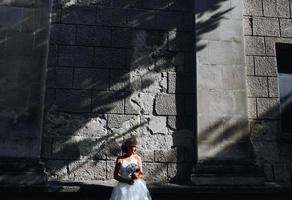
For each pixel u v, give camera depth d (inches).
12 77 296.4
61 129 294.8
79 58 308.8
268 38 333.4
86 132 297.0
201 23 323.6
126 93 307.6
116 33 318.0
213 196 289.4
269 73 326.0
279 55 339.0
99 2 322.0
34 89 296.2
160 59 318.0
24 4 311.3
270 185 295.0
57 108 297.6
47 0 314.5
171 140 304.2
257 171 299.9
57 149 291.0
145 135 302.7
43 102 295.0
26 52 302.2
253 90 320.5
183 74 317.7
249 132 307.7
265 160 308.2
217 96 309.7
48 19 310.7
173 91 313.0
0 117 288.5
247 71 323.6
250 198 293.1
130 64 313.4
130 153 265.4
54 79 302.2
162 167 298.8
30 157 283.7
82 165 291.1
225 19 327.0
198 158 297.1
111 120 301.4
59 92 300.4
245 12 335.9
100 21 318.7
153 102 309.1
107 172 292.5
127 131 301.3
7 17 306.8
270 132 314.2
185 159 301.9
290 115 327.6
